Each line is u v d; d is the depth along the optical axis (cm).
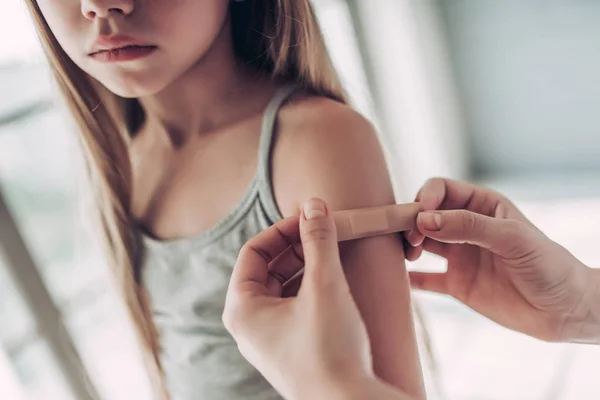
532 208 228
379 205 56
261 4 64
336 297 47
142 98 65
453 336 178
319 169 55
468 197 67
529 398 148
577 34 227
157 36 54
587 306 64
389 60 232
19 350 145
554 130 245
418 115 246
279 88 62
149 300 68
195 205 63
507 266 64
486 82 250
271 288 54
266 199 58
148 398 149
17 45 125
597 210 212
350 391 45
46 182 148
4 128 142
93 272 154
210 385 65
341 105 59
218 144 62
